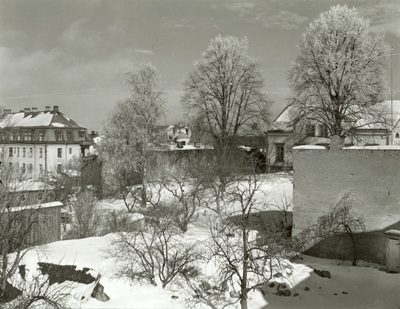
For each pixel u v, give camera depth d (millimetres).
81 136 76250
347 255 25266
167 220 29906
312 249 26266
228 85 52562
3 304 17297
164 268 21875
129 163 46406
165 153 50125
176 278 21281
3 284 18719
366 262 24625
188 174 45812
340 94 41625
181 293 19984
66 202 39812
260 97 52844
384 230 24156
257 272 19031
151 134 47938
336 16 41812
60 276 20719
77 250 23328
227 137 51344
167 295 19719
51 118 74375
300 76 43750
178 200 37062
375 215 24406
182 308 18703
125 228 28562
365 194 24656
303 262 24500
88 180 48000
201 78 53062
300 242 26250
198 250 23844
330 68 41062
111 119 47969
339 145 25453
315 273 22312
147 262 20812
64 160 72938
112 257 22250
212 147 55031
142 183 43344
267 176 49969
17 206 24625
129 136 47000
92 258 21953
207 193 42656
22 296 17156
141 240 25219
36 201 26906
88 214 35281
